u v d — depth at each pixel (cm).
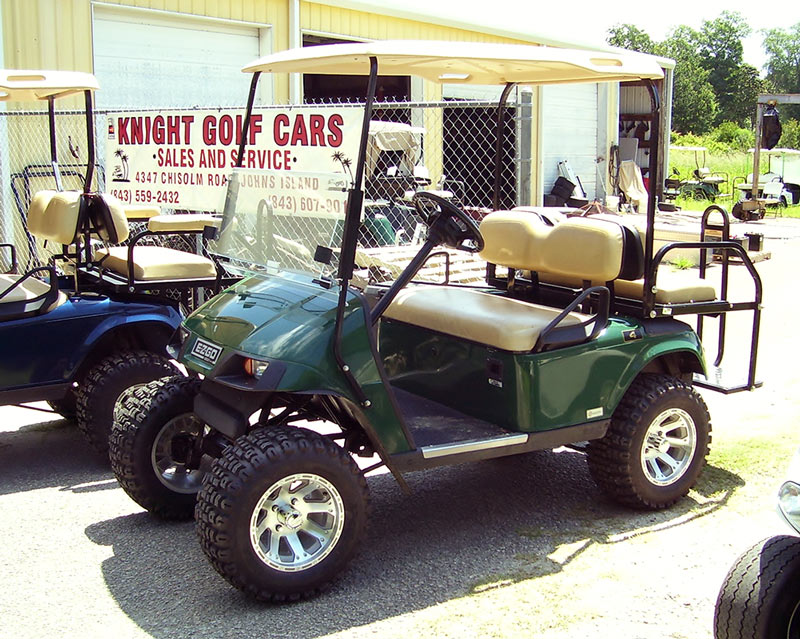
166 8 870
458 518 399
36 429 527
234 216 392
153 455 379
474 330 376
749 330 768
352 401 320
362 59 352
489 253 443
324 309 328
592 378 378
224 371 327
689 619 311
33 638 299
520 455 481
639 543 371
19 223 801
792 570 258
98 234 466
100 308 450
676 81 5706
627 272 390
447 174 1376
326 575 322
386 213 845
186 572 346
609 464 394
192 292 523
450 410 393
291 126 612
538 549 367
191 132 698
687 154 3478
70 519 396
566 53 359
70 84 458
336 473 320
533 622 308
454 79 448
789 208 2047
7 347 426
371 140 839
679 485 405
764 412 543
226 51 938
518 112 746
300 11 981
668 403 396
